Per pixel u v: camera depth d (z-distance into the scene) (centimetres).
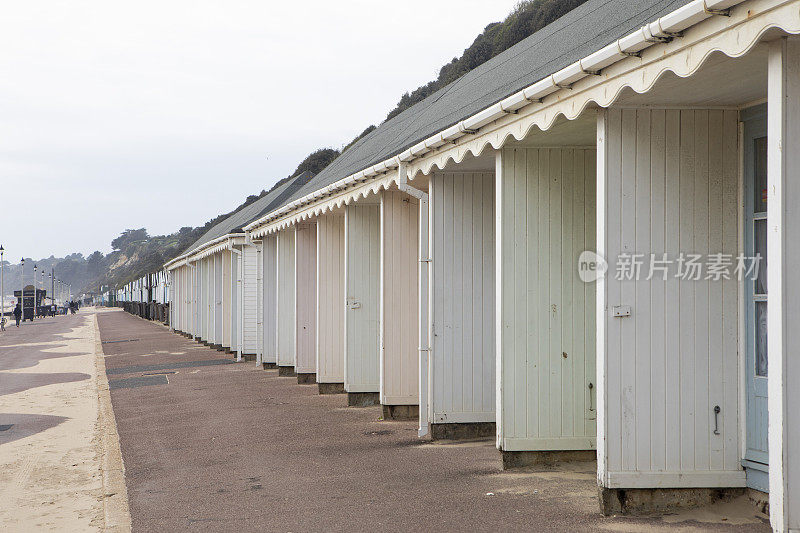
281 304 1700
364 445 888
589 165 716
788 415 403
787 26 349
